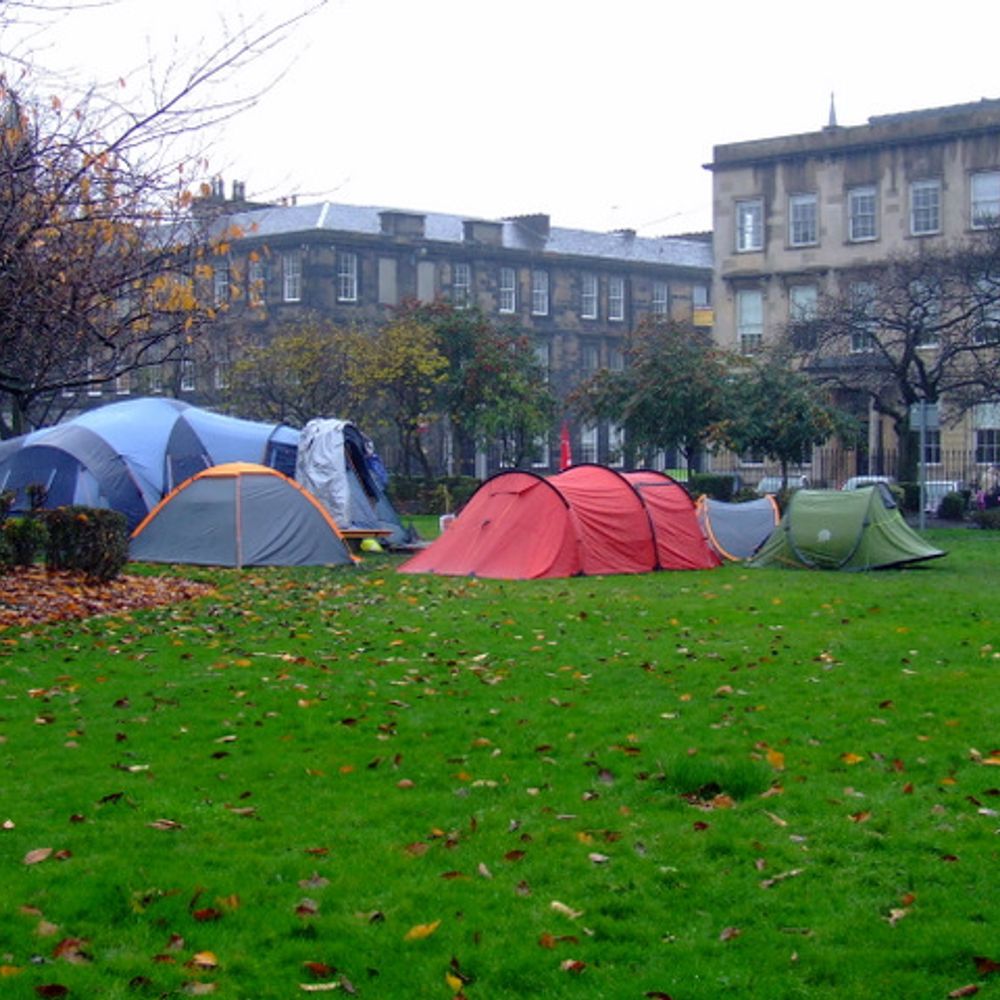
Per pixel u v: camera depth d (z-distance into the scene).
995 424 43.19
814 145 47.44
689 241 70.56
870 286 41.22
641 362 32.62
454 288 57.62
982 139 44.78
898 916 5.73
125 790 7.45
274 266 54.06
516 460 45.28
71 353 13.59
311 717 9.25
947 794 7.45
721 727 8.98
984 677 10.64
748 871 6.30
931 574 19.70
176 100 11.52
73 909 5.75
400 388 41.78
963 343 34.22
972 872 6.24
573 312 61.66
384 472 26.39
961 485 38.97
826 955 5.36
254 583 17.73
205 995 5.02
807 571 20.39
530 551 19.25
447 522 24.80
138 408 24.52
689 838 6.70
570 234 64.31
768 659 11.46
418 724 9.07
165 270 12.84
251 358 40.28
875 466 42.47
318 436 24.22
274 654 11.72
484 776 7.82
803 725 9.05
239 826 6.87
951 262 34.84
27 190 11.59
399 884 6.09
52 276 12.04
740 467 47.34
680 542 20.84
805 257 47.91
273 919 5.69
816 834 6.79
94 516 16.75
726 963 5.32
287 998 5.04
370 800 7.35
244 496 20.94
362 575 19.08
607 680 10.57
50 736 8.65
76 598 15.16
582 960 5.34
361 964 5.29
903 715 9.31
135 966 5.24
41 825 6.81
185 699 9.80
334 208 56.34
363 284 54.78
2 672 10.75
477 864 6.36
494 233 59.16
